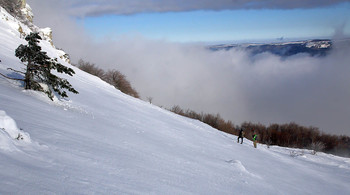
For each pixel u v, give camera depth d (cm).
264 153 1775
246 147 1825
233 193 571
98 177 360
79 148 476
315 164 1845
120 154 557
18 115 568
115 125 1019
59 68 1138
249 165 1095
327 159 2194
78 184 305
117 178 389
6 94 791
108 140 680
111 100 1891
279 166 1347
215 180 634
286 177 1090
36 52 1055
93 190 304
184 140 1262
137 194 351
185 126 1952
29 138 389
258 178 870
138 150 679
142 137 941
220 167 837
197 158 866
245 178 793
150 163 576
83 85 2072
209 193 503
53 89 1141
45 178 284
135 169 479
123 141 737
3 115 378
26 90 1030
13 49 1969
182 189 461
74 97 1427
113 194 316
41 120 612
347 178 1484
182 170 618
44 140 443
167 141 1058
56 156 379
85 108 1212
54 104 1007
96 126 839
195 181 556
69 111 970
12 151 322
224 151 1293
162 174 519
